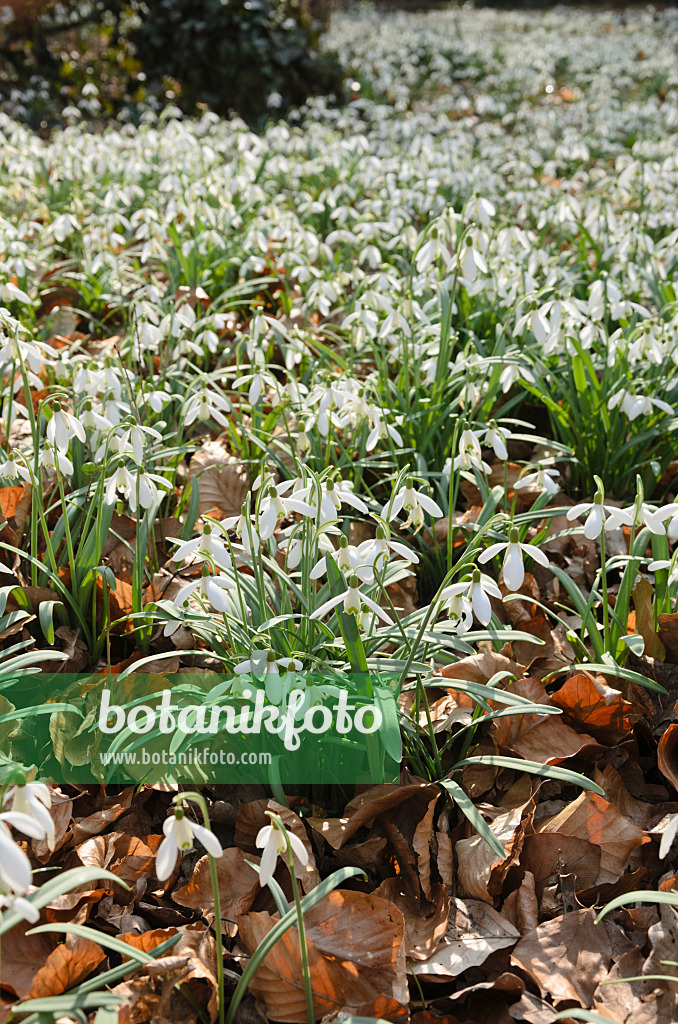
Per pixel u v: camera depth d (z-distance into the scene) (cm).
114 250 530
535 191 611
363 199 657
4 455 266
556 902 193
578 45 1791
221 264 462
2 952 174
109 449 251
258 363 320
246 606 230
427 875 194
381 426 279
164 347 392
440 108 1091
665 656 246
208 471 334
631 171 564
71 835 201
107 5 1082
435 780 215
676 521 211
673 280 459
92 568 241
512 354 329
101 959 176
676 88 1339
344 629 191
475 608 190
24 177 670
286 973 172
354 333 359
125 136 898
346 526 281
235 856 198
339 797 218
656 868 204
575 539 314
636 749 231
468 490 336
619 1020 168
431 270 368
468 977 182
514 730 227
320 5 1240
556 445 303
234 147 797
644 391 343
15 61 1092
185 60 1051
